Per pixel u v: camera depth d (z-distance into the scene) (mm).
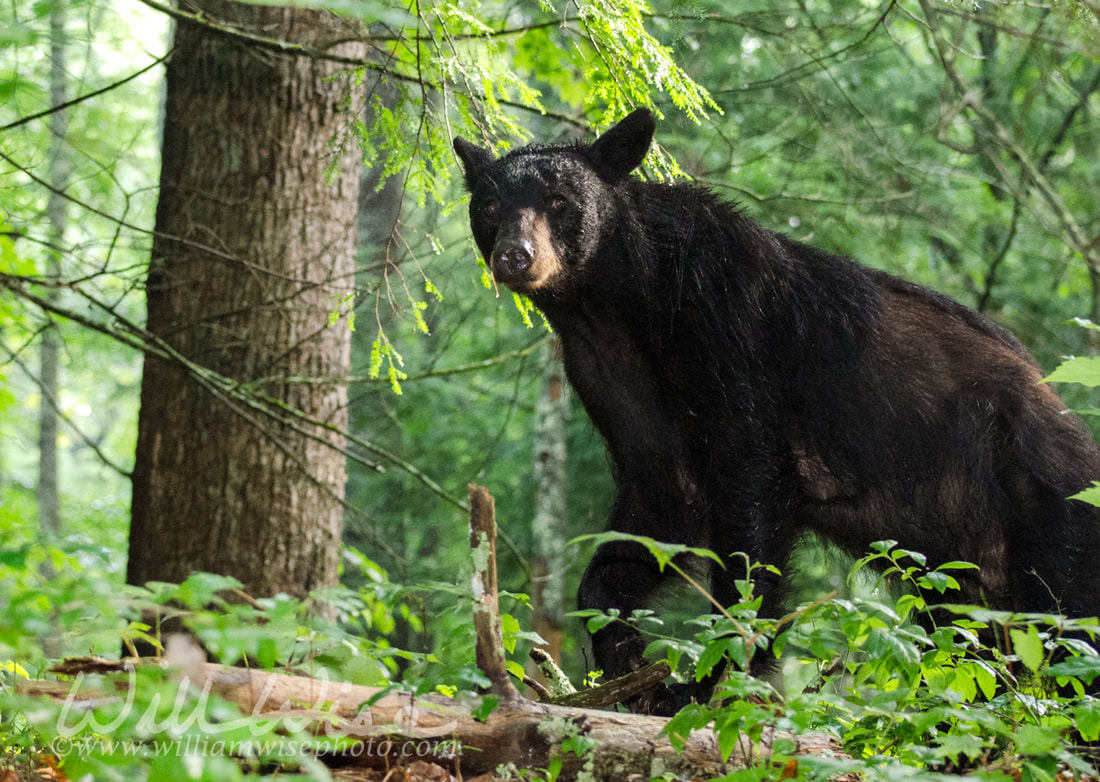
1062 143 12961
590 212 6312
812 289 6371
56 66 6797
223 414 8367
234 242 8453
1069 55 9406
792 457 6277
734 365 6129
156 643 3502
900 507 6496
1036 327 13883
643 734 3906
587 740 3574
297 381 8062
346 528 15977
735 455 6117
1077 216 13055
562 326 6723
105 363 19938
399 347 15766
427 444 16578
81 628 3119
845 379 6340
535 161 6430
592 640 6121
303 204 8578
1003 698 4059
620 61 6559
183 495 8344
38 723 3174
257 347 8461
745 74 12406
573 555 15172
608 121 7383
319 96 8609
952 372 6379
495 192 6445
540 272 6145
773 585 6039
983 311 13406
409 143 7141
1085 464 6113
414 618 8414
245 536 8328
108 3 5254
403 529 16875
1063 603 5945
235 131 8445
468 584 3824
